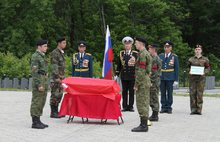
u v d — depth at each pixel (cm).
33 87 1267
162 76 1708
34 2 4253
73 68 1605
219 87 4091
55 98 1496
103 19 4731
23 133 1197
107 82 1368
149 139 1148
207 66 1691
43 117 1509
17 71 3103
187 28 5591
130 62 1705
